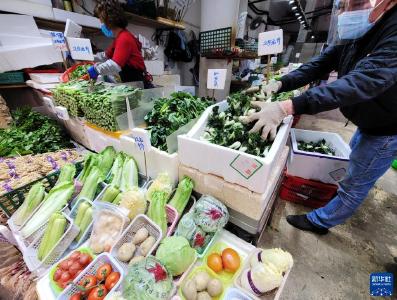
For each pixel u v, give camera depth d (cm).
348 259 141
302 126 384
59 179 118
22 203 109
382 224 171
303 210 184
